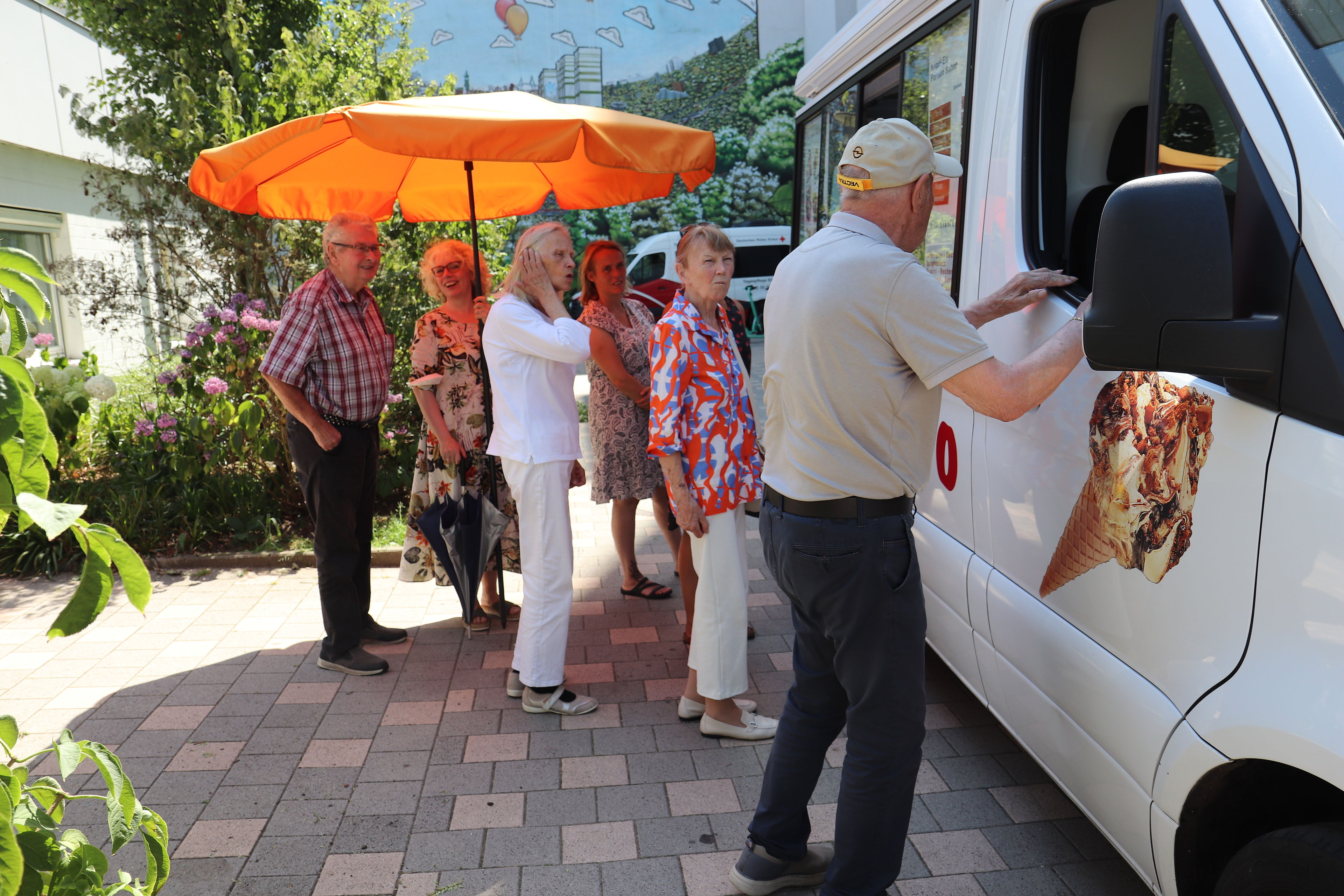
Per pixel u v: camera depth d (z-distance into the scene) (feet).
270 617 15.46
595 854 9.22
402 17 23.88
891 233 7.20
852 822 7.46
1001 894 8.45
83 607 4.50
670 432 10.44
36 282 4.68
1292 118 5.21
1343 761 4.74
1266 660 5.35
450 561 13.32
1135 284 5.14
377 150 13.66
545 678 11.96
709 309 10.85
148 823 5.50
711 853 9.22
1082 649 7.27
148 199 21.95
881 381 6.76
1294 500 5.13
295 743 11.42
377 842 9.46
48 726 11.82
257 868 9.07
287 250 22.22
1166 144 6.31
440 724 11.88
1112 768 6.97
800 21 72.43
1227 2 5.84
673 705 12.35
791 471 7.25
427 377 14.05
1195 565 5.93
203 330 19.53
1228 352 5.09
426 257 14.24
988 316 7.60
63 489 18.97
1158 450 6.28
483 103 12.10
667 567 17.99
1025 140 8.40
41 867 4.71
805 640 7.97
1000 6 8.89
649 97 73.82
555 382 11.75
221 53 21.53
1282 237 5.11
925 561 10.51
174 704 12.42
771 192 74.33
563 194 15.90
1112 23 7.90
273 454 19.30
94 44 39.40
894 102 11.71
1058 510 7.63
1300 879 5.35
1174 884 6.36
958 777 10.34
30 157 35.53
